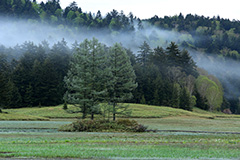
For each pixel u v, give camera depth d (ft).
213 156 63.62
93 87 216.13
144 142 89.35
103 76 217.36
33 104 366.84
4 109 317.63
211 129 174.40
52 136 105.81
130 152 65.82
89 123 143.23
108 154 62.34
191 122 242.58
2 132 119.34
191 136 118.52
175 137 111.55
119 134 121.49
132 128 143.02
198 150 72.54
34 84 368.89
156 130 154.40
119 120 149.79
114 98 215.51
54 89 366.02
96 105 208.64
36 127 156.56
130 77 223.71
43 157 58.85
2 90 274.98
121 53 221.46
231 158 62.08
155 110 326.44
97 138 100.73
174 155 63.57
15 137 99.40
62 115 269.85
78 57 216.13
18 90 361.71
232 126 212.84
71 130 138.00
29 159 56.75
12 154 60.13
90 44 216.54
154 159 58.85
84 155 60.85
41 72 368.89
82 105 214.48
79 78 214.07
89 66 215.10
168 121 244.83
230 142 95.14
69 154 61.21
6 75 378.53
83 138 99.81
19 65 393.09
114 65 221.05
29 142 83.61
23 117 228.63
